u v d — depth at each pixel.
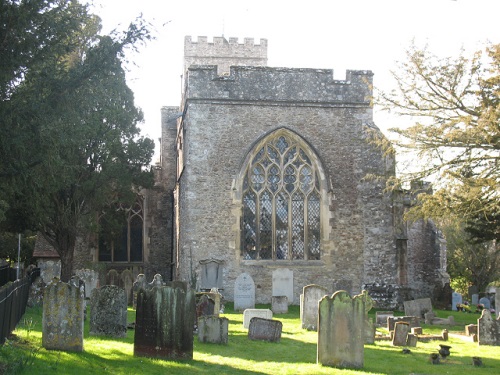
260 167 28.64
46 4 14.11
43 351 12.28
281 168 28.64
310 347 15.70
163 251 36.69
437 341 18.34
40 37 13.98
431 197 19.38
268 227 28.44
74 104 14.45
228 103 28.42
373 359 14.41
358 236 28.53
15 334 14.23
